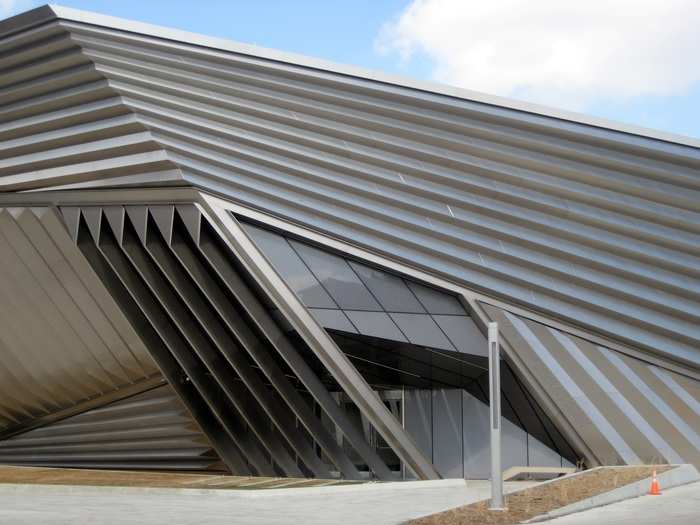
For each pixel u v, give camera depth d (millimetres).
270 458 22312
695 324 16641
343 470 19984
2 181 21188
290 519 12125
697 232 16234
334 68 17406
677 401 16641
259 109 18297
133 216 20141
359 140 17906
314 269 18609
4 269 22250
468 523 11070
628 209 16500
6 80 20047
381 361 18859
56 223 21109
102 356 23000
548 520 11203
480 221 17547
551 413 17562
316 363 19672
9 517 12375
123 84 19188
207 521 11859
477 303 17828
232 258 19578
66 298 22156
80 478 19469
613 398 16984
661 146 15766
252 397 21797
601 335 17188
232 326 20109
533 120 16438
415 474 19000
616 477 14320
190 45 18031
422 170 17609
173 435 23516
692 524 10352
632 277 16812
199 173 19156
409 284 18297
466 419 20078
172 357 22250
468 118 16984
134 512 13148
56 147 20562
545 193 17047
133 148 19625
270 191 18625
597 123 16094
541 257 17375
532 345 17453
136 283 21156
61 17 18281
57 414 25016
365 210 18109
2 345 23750
